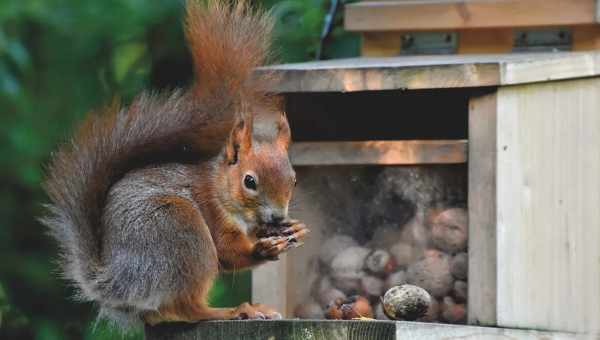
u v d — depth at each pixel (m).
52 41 14.98
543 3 10.33
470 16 10.48
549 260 9.22
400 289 8.92
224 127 9.38
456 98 9.79
